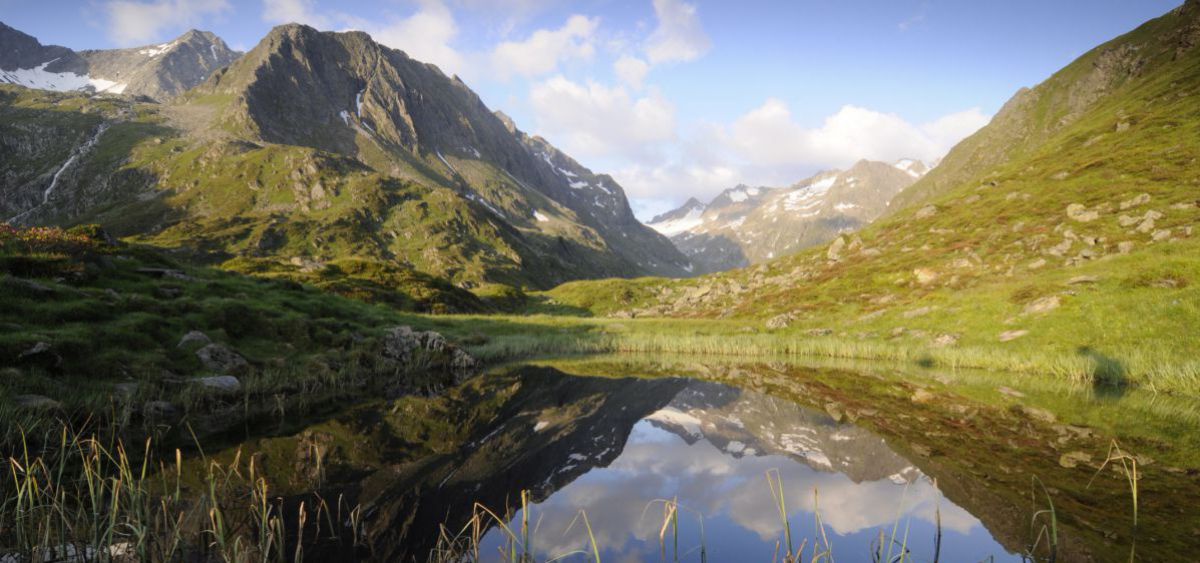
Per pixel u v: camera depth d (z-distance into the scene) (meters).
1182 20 139.88
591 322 77.19
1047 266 54.06
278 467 13.06
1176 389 25.45
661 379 33.56
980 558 7.80
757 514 10.10
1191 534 8.67
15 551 7.22
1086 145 92.81
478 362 41.94
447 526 9.35
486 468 13.51
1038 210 72.00
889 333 52.03
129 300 27.08
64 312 22.61
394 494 11.21
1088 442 15.83
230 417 19.58
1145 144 78.25
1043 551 8.07
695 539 8.80
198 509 9.46
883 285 70.56
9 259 26.02
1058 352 34.94
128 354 21.39
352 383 28.62
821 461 14.09
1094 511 9.86
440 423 19.70
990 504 10.45
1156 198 58.00
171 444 15.01
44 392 16.50
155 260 41.81
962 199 94.69
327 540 8.45
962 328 46.28
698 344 53.91
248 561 7.35
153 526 8.28
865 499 10.89
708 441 16.69
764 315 75.81
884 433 17.48
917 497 11.00
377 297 74.44
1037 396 24.81
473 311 92.94
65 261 28.81
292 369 27.34
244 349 28.38
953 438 16.70
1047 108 174.25
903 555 7.45
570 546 8.44
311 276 80.94
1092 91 159.12
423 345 40.56
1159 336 31.86
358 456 14.48
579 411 22.58
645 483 12.26
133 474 11.57
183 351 24.05
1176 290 35.62
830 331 58.97
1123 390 26.48
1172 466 13.05
